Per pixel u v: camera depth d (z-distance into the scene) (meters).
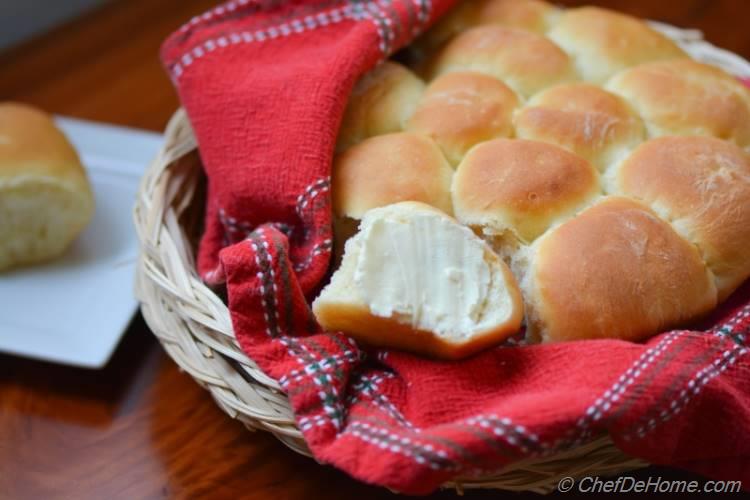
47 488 0.36
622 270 0.34
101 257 0.46
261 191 0.38
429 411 0.32
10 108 0.47
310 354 0.34
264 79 0.40
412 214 0.34
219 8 0.43
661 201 0.37
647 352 0.32
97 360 0.40
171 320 0.37
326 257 0.37
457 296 0.33
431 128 0.39
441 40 0.44
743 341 0.34
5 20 0.60
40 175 0.44
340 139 0.40
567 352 0.33
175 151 0.42
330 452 0.31
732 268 0.36
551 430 0.30
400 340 0.34
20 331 0.42
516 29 0.43
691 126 0.40
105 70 0.57
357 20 0.43
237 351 0.35
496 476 0.33
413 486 0.30
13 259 0.45
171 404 0.39
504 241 0.37
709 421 0.32
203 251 0.40
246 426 0.36
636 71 0.42
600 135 0.39
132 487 0.36
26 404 0.39
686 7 0.60
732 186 0.37
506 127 0.39
